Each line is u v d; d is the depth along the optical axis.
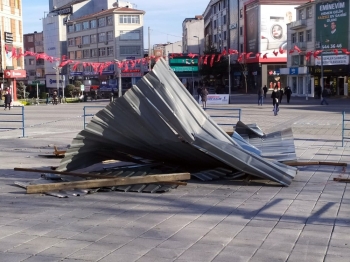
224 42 80.94
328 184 9.88
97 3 83.81
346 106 40.09
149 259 5.66
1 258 5.71
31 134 19.92
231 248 6.03
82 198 8.72
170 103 9.83
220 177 10.29
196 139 9.85
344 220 7.27
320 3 54.81
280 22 66.69
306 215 7.55
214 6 85.50
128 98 9.73
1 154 14.30
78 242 6.29
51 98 59.44
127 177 9.54
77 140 9.96
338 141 17.09
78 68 78.88
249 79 71.56
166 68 10.43
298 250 5.94
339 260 5.60
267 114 31.06
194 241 6.31
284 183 9.67
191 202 8.43
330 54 54.09
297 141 17.12
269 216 7.52
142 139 9.92
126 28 72.00
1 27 54.12
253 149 12.33
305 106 40.66
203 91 37.28
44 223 7.17
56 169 10.21
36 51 93.56
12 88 55.66
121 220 7.32
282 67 67.69
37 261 5.61
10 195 8.98
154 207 8.09
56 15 85.31
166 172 10.33
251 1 68.56
